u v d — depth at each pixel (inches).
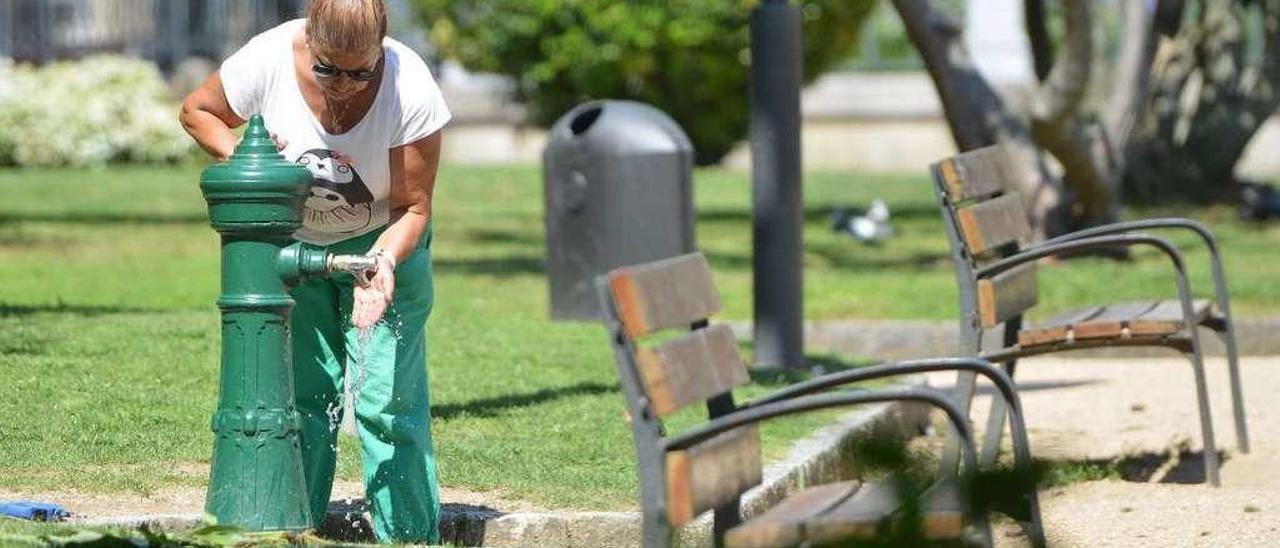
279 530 464.8
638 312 379.6
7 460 569.6
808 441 644.7
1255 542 561.0
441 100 467.5
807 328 1032.2
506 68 2208.4
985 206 639.8
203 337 812.0
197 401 677.9
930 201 1893.5
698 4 2124.8
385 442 486.9
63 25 2751.0
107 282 1121.4
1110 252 1327.5
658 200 990.4
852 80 2578.7
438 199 1852.9
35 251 1314.0
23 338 783.7
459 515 523.8
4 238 1385.3
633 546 526.0
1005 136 1325.0
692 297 407.8
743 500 537.6
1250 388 881.5
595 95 2202.3
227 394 466.3
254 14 2699.3
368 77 445.1
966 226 613.3
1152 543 559.8
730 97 2202.3
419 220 469.7
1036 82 1348.4
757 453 414.0
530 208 1793.8
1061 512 602.2
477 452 614.9
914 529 260.1
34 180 1924.2
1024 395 869.2
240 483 463.8
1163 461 703.7
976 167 658.2
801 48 865.5
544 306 1064.8
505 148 2576.3
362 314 454.0
